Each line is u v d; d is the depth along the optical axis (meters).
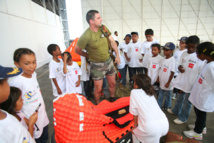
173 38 12.56
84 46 2.10
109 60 2.36
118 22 12.20
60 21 11.16
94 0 11.55
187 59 1.95
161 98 2.46
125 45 3.67
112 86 2.67
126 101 1.84
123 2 11.66
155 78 2.61
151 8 11.80
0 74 0.62
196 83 1.71
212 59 1.46
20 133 0.74
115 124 1.46
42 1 7.59
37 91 1.43
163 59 2.34
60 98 1.36
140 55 3.50
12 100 1.01
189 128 2.04
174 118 2.32
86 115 1.25
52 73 2.16
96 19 1.91
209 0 11.36
